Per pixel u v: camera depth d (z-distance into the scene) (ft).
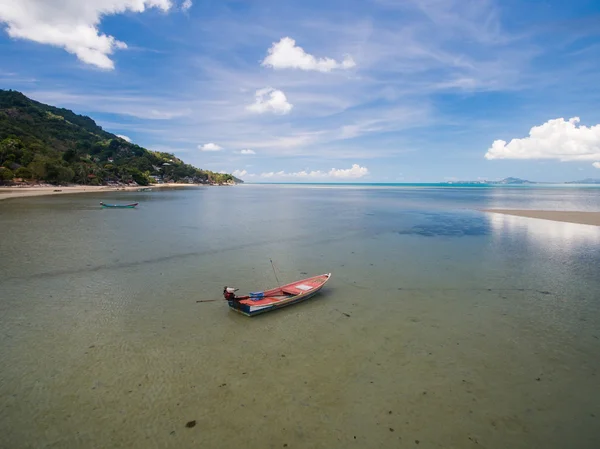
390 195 435.53
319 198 360.48
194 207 222.69
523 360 38.22
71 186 419.95
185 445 26.20
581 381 34.55
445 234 119.55
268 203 272.92
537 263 79.15
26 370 35.53
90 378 34.32
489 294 58.65
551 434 27.71
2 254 83.15
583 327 46.19
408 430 27.94
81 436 27.02
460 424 28.68
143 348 40.11
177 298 56.13
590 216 169.68
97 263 76.64
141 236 109.91
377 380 34.40
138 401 31.04
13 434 27.12
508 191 568.41
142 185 591.37
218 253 87.92
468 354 39.37
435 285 63.31
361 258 83.87
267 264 77.77
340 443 26.50
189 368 36.17
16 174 371.15
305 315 49.78
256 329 45.27
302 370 35.99
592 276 68.95
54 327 45.24
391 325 46.65
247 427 28.04
